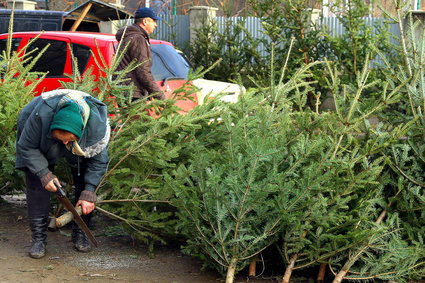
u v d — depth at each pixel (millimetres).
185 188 4715
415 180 5211
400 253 4824
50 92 4582
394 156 5219
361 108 5312
